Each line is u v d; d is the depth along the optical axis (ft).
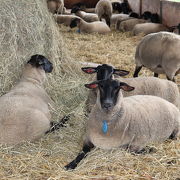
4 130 17.06
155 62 25.50
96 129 16.25
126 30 48.75
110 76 19.11
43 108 19.15
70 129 19.48
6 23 23.08
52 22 26.94
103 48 38.58
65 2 68.54
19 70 22.90
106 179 15.03
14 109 17.47
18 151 17.13
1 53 22.66
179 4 43.42
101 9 50.75
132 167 16.03
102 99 15.48
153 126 17.12
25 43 23.95
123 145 16.67
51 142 18.21
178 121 18.60
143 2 56.70
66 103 22.86
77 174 15.35
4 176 15.07
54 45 26.14
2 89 21.71
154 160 16.60
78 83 24.77
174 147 17.85
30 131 17.52
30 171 15.46
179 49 24.34
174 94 21.27
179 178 15.31
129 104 17.04
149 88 20.81
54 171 15.49
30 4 24.52
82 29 46.26
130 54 36.06
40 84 21.18
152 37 25.53
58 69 26.27
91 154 16.53
